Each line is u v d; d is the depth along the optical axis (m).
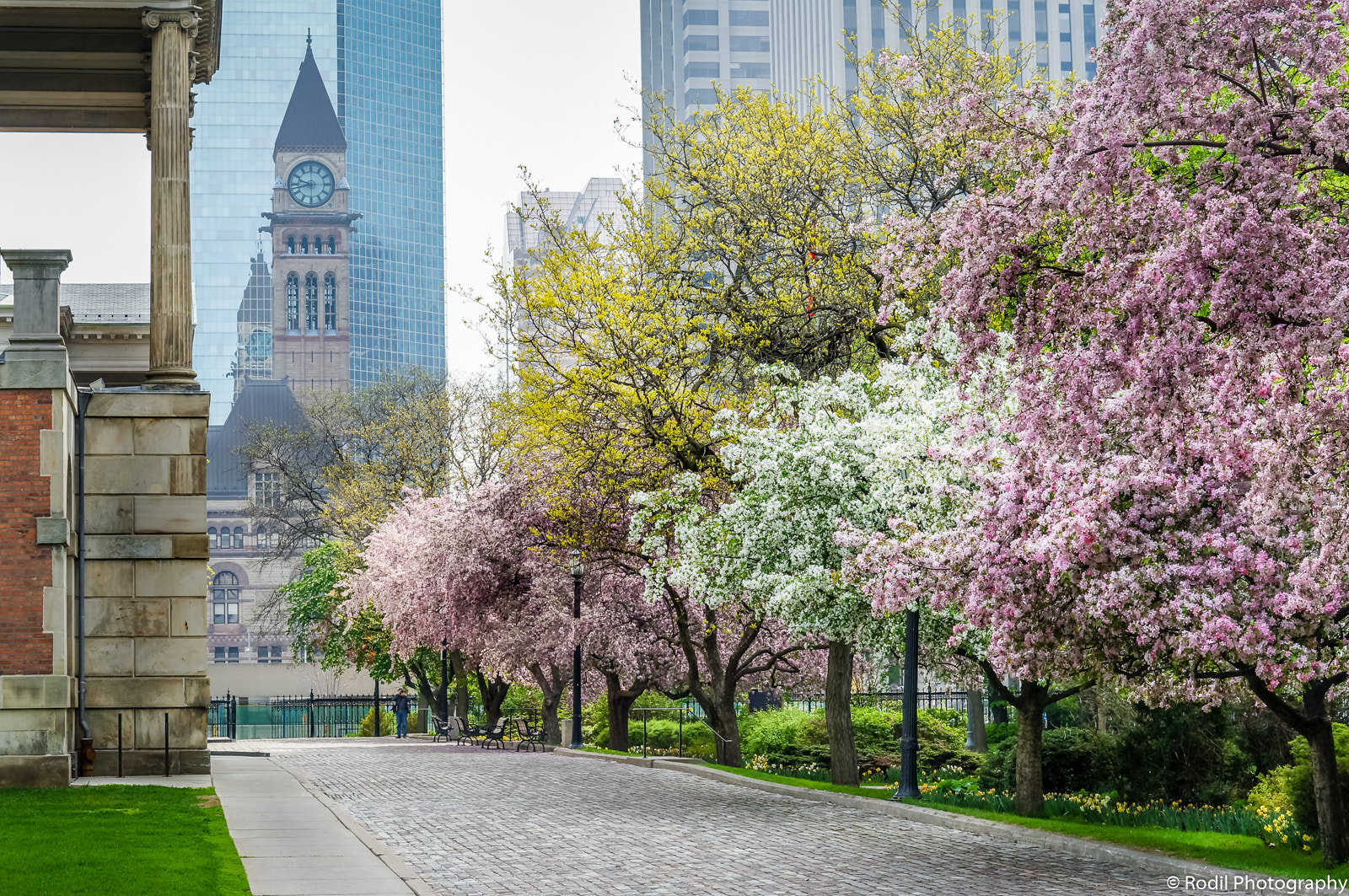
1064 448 12.23
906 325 22.06
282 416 172.38
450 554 40.28
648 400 26.20
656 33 148.62
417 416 63.59
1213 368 11.09
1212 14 10.58
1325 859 13.44
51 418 20.31
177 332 24.09
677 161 30.48
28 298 20.41
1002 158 13.09
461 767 28.00
